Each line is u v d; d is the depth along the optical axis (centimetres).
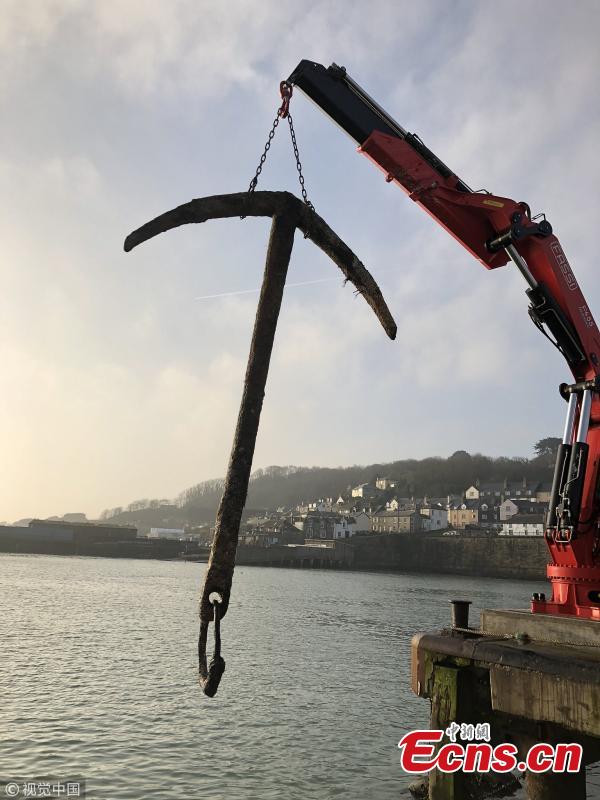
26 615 3881
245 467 416
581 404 963
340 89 1009
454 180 1046
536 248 1010
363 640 3409
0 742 1459
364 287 498
